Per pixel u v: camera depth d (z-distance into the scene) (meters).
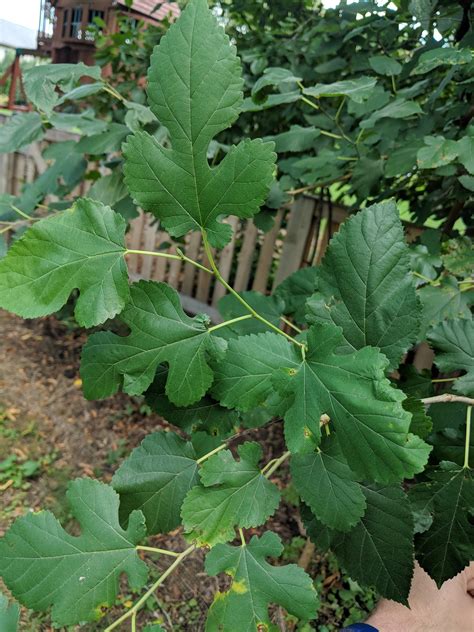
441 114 0.76
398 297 0.33
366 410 0.26
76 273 0.26
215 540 0.30
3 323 1.98
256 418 0.43
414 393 0.47
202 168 0.27
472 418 0.43
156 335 0.30
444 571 0.37
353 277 0.33
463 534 0.37
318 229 1.53
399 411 0.25
